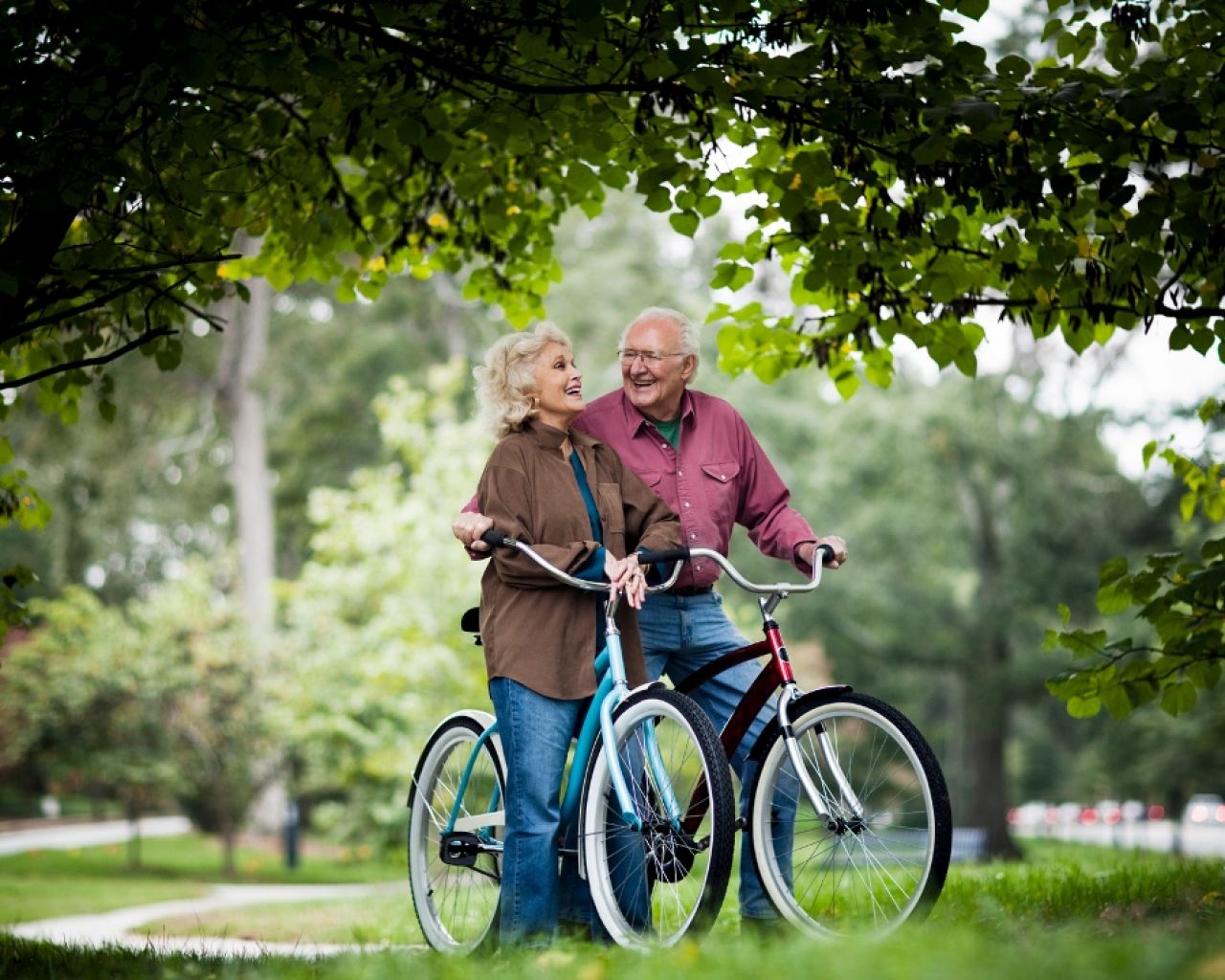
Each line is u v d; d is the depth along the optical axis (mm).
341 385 69688
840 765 8969
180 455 76938
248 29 11555
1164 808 92750
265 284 68375
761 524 10789
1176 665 13516
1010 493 57125
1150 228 11695
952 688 76688
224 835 50125
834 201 12414
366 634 44375
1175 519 55094
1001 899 11727
